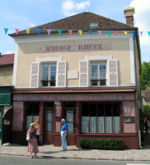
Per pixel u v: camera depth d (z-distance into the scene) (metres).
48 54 12.84
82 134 11.40
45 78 12.84
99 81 12.13
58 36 12.88
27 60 13.05
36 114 12.55
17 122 12.42
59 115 12.00
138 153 9.55
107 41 12.30
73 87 12.09
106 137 11.20
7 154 9.13
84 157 8.51
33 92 12.39
